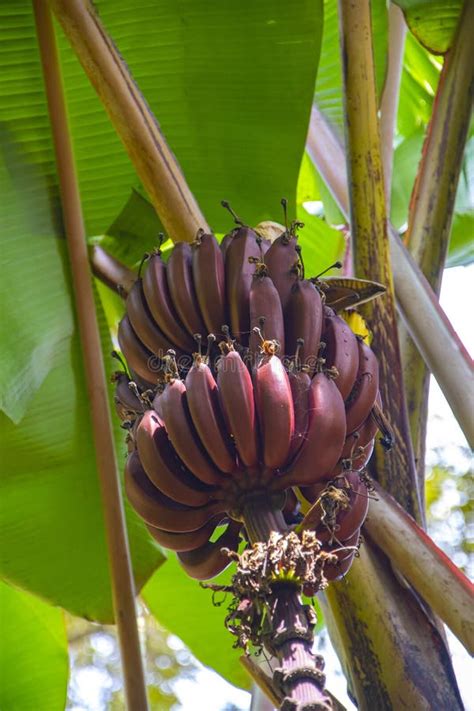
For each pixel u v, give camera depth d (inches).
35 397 91.3
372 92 85.6
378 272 84.5
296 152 92.9
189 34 93.0
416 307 86.6
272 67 92.7
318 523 63.5
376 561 78.2
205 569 68.8
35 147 91.4
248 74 92.7
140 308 72.5
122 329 73.9
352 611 77.2
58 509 93.0
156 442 65.8
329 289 72.8
